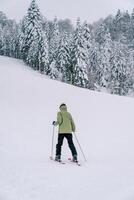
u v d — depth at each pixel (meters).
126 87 80.31
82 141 13.55
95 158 10.17
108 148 12.32
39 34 69.31
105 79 74.94
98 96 24.98
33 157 10.01
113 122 18.27
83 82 60.09
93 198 5.47
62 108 9.86
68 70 68.75
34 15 69.94
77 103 21.80
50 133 14.58
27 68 72.25
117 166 8.49
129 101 25.08
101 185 6.34
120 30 132.75
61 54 69.50
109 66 75.19
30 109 18.86
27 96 21.58
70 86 27.08
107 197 5.45
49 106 20.11
